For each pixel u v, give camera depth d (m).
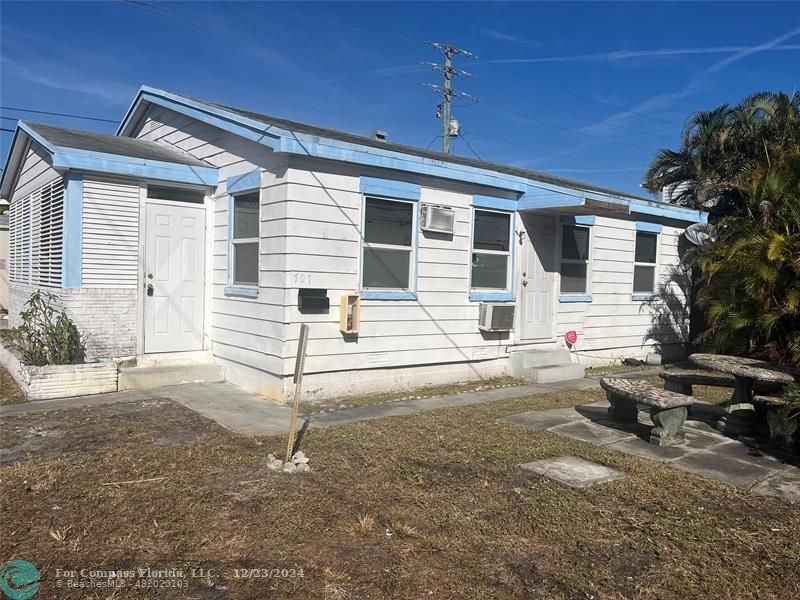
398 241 8.79
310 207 7.73
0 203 19.44
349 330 8.09
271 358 7.86
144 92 10.48
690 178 15.46
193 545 3.78
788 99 13.51
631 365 12.50
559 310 11.23
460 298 9.59
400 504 4.51
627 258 12.62
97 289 8.17
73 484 4.71
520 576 3.54
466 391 9.09
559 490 4.87
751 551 3.91
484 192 9.81
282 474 5.05
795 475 5.39
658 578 3.55
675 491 4.94
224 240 8.86
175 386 8.48
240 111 10.01
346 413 7.38
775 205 8.30
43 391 7.54
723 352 8.86
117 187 8.28
